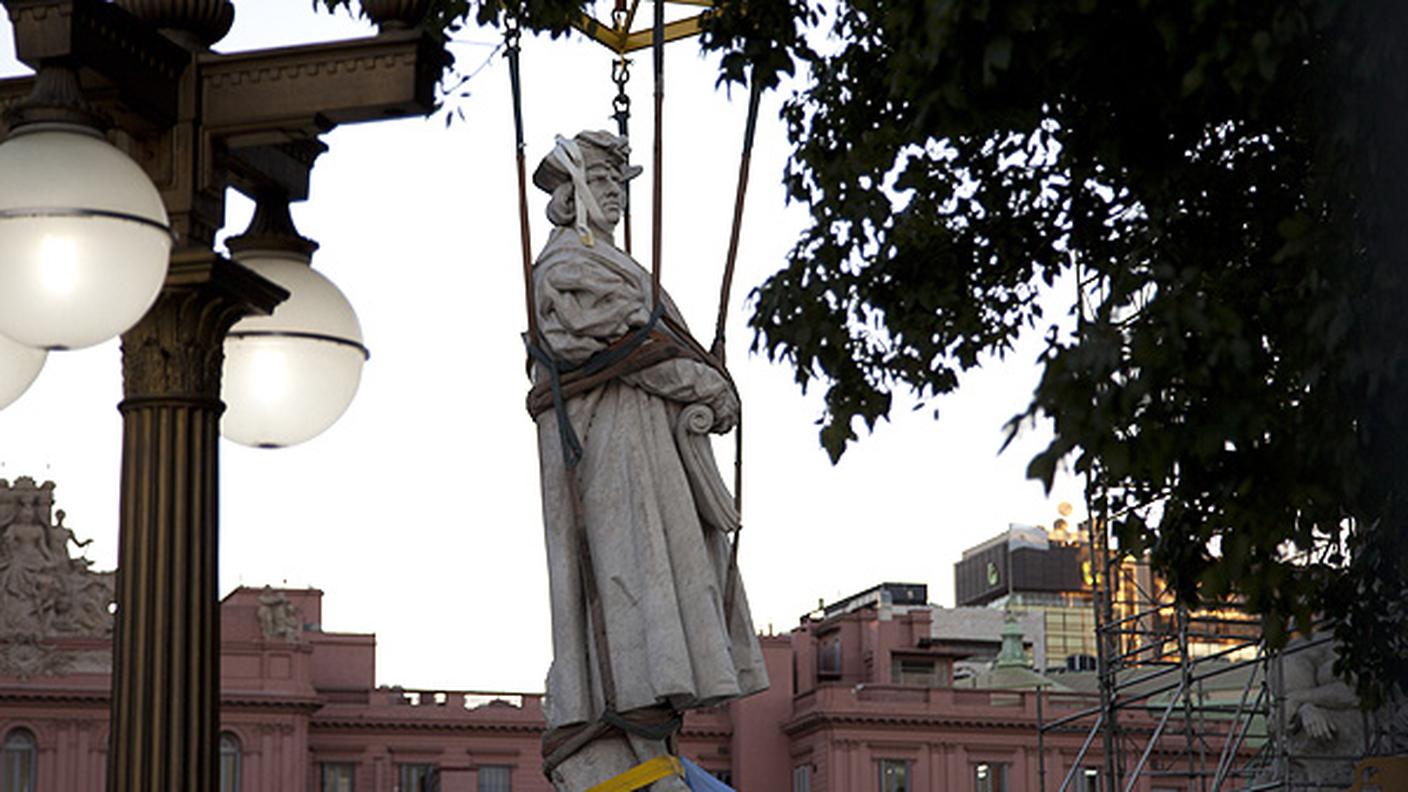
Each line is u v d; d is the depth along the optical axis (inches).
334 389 248.8
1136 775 1122.7
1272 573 315.6
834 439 406.0
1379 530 368.5
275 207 251.3
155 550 227.6
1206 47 279.9
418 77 229.5
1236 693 2662.4
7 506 2896.2
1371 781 423.2
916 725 3125.0
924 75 301.7
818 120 404.2
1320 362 297.1
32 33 212.8
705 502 259.8
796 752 3203.7
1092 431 280.8
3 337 233.8
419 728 3174.2
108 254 203.6
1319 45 293.9
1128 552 366.9
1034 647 4005.9
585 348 255.6
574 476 255.9
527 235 263.6
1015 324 413.7
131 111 224.5
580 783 253.4
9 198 202.2
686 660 249.9
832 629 3376.0
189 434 230.8
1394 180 288.8
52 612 2898.6
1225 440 291.6
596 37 307.4
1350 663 418.0
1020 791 3112.7
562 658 255.1
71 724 2874.0
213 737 227.1
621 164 268.4
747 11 398.6
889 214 395.5
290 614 3036.4
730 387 262.2
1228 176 338.0
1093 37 285.9
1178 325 288.2
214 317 233.1
